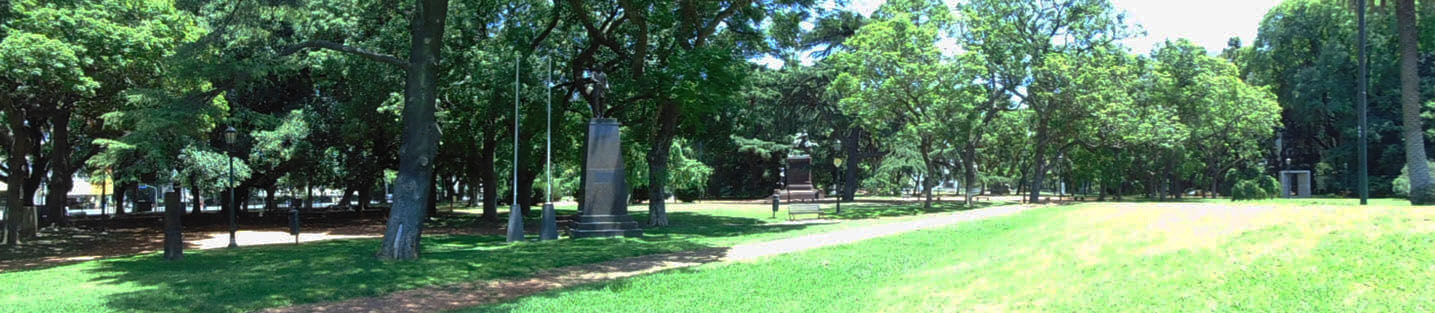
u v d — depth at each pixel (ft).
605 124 65.46
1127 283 25.08
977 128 126.62
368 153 103.30
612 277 38.81
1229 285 23.13
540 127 84.48
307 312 29.78
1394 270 21.95
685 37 79.46
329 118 98.07
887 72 108.47
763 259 43.09
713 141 107.96
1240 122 143.84
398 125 87.76
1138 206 41.83
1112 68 121.08
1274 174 192.44
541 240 60.59
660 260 45.85
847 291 30.89
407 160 47.44
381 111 80.74
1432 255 22.39
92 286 36.76
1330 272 22.72
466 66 82.64
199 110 45.62
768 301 29.27
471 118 88.99
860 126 151.94
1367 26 144.87
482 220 99.76
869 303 27.78
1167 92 141.69
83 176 135.85
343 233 86.22
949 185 298.97
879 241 50.93
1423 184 64.13
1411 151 65.36
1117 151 160.76
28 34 49.29
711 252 49.52
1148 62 136.15
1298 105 160.25
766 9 83.35
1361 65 71.26
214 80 48.14
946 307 25.64
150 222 112.88
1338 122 158.10
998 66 124.88
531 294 33.73
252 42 50.19
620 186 65.46
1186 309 21.76
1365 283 21.56
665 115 80.53
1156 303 22.57
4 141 78.38
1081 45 130.52
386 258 45.93
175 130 49.49
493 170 100.07
